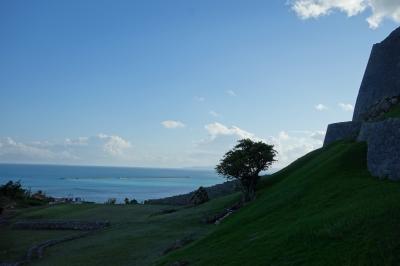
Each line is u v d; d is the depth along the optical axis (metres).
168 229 48.12
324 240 21.30
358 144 41.06
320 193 32.72
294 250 21.70
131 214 64.56
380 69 59.47
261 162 56.31
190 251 31.08
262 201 43.53
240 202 55.94
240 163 55.16
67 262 35.66
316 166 44.09
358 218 21.78
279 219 30.81
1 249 44.84
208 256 27.30
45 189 187.62
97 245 42.25
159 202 82.56
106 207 74.19
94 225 57.31
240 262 23.25
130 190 197.12
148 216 60.75
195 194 73.19
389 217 20.64
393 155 30.66
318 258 19.69
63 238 48.50
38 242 48.16
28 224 59.31
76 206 77.62
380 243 18.59
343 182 33.19
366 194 27.41
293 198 35.38
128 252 37.47
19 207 82.81
